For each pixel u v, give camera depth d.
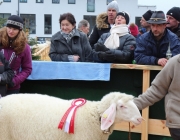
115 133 4.34
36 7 31.45
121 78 4.30
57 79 4.51
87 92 4.46
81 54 4.71
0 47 4.13
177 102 3.02
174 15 4.67
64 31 4.71
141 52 4.08
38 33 31.48
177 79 2.98
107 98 3.14
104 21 5.59
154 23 3.84
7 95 3.79
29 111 3.29
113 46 4.42
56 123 3.20
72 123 3.12
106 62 4.38
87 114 3.19
